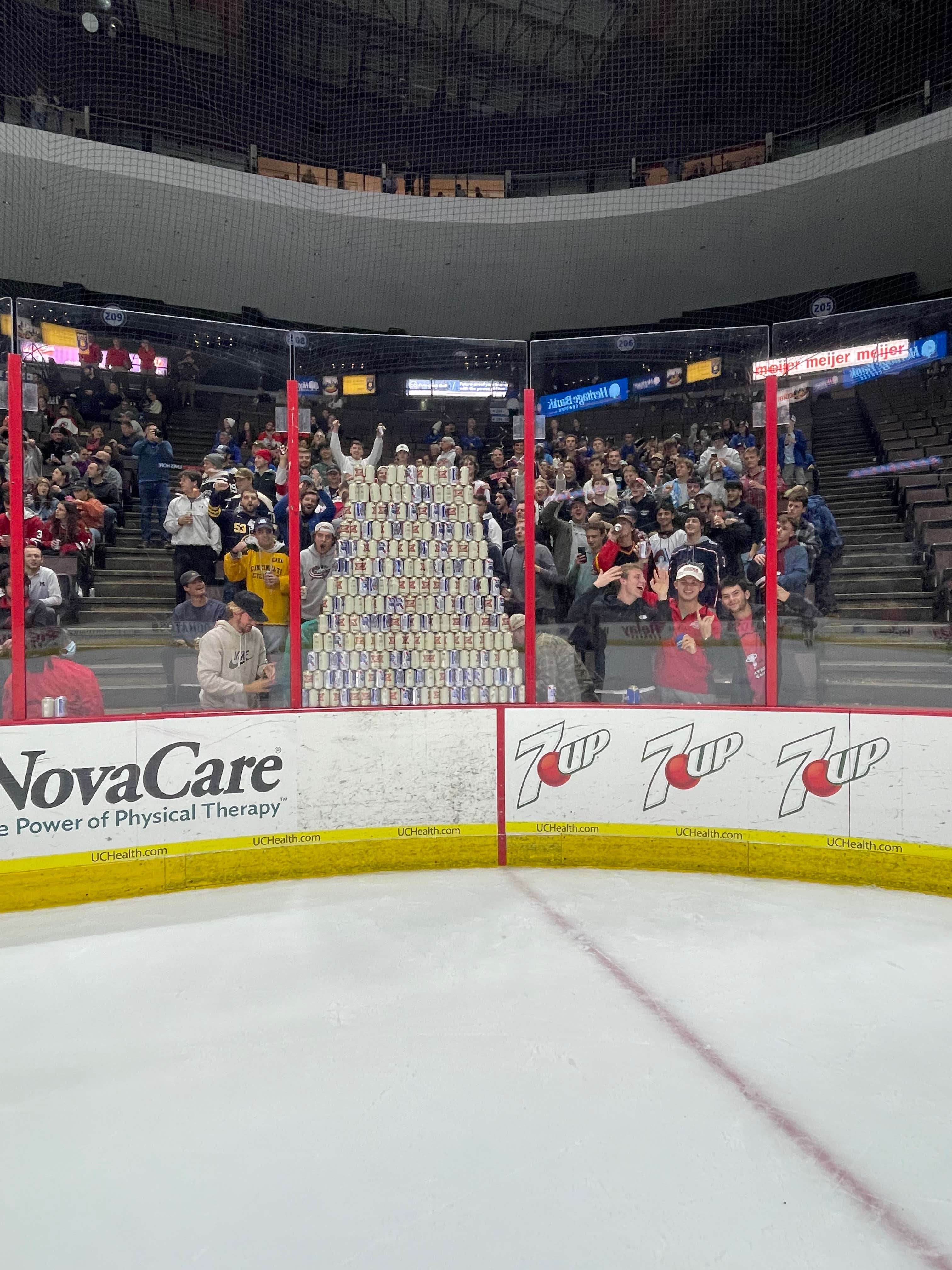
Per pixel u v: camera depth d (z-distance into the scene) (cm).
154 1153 221
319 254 1529
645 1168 214
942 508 462
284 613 493
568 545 508
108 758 430
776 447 487
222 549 485
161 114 1380
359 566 503
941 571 460
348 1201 203
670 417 503
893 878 436
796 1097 246
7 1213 200
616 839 477
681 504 500
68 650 456
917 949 353
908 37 1255
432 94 1459
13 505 434
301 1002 307
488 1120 235
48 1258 185
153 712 469
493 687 515
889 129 1298
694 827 469
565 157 1494
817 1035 281
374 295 1596
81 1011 301
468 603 514
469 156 1501
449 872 471
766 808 458
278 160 1467
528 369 516
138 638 471
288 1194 206
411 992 314
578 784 480
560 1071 260
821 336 495
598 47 1378
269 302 1566
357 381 511
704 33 1329
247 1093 249
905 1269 182
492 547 515
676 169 1466
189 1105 243
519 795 482
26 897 415
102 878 429
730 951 351
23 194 1321
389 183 1500
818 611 483
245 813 456
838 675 481
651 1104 242
